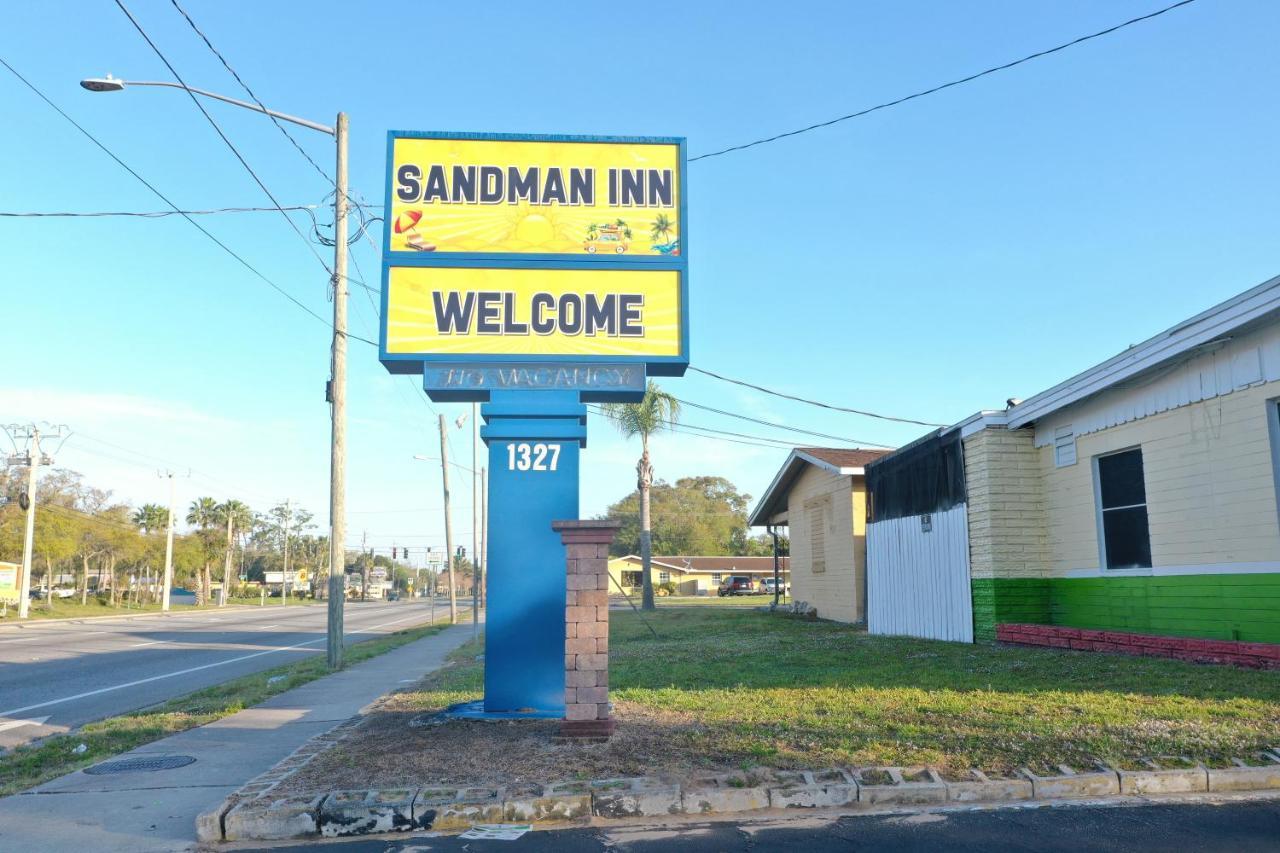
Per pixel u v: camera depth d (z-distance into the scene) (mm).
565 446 9492
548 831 5871
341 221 17531
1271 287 9930
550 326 9703
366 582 123750
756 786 6266
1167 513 12133
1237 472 10922
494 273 9766
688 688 10938
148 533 81500
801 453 27078
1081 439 14094
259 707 11891
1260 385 10586
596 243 9875
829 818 5922
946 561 16641
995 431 15281
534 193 9938
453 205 9859
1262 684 8992
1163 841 5270
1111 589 13289
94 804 6980
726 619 28281
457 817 6039
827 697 9633
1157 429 12352
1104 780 6207
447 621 40531
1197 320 11109
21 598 47469
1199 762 6445
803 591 28469
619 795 6156
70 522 61094
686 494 106938
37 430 48844
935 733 7508
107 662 20906
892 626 19188
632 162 10078
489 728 8398
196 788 7434
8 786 7727
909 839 5473
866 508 21156
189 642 27781
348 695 12781
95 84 13367
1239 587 10852
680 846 5492
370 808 6035
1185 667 10398
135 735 10141
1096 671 10562
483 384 9562
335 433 17453
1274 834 5324
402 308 9648
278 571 140250
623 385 9641
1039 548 15055
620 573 85062
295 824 6020
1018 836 5441
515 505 9367
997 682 10250
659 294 9844
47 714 12945
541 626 9195
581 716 7734
